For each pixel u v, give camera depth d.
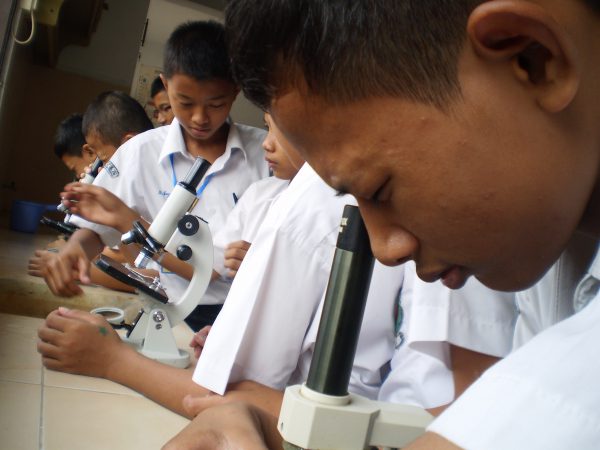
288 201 1.06
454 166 0.43
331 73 0.44
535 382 0.36
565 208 0.45
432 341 0.88
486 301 0.89
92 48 4.90
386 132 0.44
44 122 4.85
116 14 4.88
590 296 0.58
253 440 0.67
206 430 0.69
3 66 1.90
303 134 0.48
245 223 1.97
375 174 0.45
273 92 0.48
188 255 1.28
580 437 0.33
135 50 4.95
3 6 1.83
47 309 1.56
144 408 0.99
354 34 0.43
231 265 1.69
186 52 1.96
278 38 0.46
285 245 1.00
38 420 0.85
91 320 1.14
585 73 0.43
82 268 1.66
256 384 0.98
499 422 0.35
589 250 0.66
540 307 0.73
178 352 1.26
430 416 0.54
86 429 0.85
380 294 1.02
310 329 1.02
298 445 0.50
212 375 0.97
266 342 0.99
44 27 3.40
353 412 0.50
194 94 2.00
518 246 0.46
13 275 1.62
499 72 0.42
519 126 0.42
